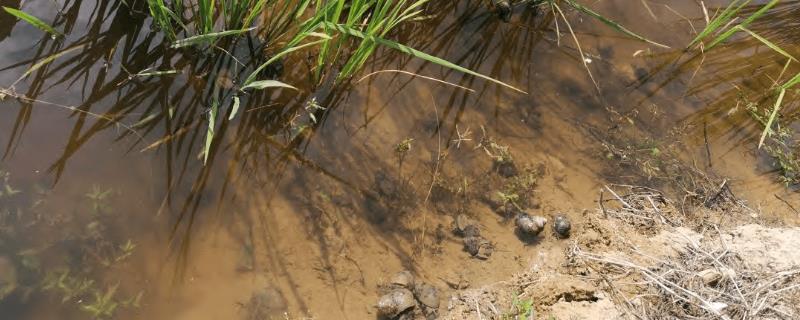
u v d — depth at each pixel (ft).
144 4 11.39
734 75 11.73
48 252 10.64
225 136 11.10
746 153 11.38
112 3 11.37
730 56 11.84
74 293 10.57
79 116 11.03
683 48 11.82
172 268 10.71
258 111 11.21
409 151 11.18
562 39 11.79
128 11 11.37
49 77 11.12
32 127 10.95
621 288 10.75
